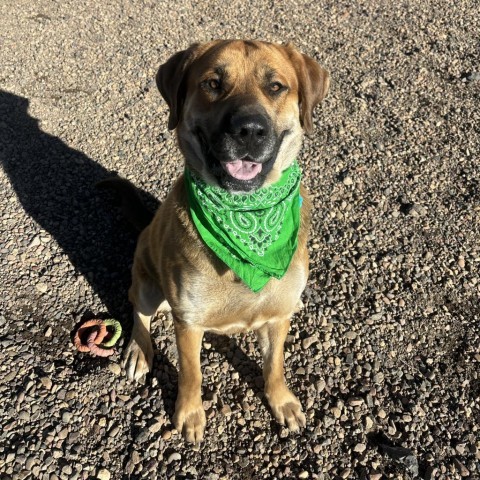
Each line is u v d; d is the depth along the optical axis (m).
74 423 0.81
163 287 0.76
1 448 0.78
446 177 1.21
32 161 1.24
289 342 0.92
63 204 1.15
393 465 0.78
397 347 0.92
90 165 1.24
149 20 1.72
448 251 1.06
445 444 0.80
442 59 1.54
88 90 1.44
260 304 0.72
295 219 0.72
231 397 0.86
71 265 1.03
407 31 1.66
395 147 1.28
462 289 1.00
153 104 1.40
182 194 0.73
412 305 0.98
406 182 1.20
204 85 0.66
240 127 0.60
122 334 0.94
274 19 1.73
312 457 0.79
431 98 1.41
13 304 0.97
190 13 1.76
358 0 1.82
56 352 0.90
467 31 1.65
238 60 0.66
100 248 1.07
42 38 1.63
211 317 0.73
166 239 0.73
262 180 0.66
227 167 0.65
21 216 1.12
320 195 1.17
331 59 1.54
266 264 0.68
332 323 0.95
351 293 0.99
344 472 0.77
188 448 0.79
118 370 0.88
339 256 1.05
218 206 0.68
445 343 0.92
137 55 1.56
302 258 0.75
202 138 0.68
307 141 1.29
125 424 0.82
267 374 0.82
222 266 0.69
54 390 0.85
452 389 0.86
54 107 1.38
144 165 1.24
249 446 0.80
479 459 0.78
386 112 1.37
